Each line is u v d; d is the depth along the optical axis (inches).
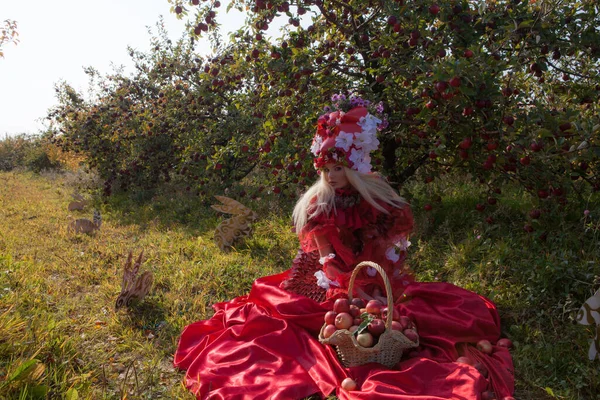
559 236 187.6
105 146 446.9
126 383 127.3
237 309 157.0
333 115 146.6
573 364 134.6
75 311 175.2
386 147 243.6
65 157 560.1
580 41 182.1
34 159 683.4
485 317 144.8
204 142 344.8
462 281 185.5
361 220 145.2
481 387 112.7
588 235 187.6
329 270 142.9
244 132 329.4
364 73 237.9
